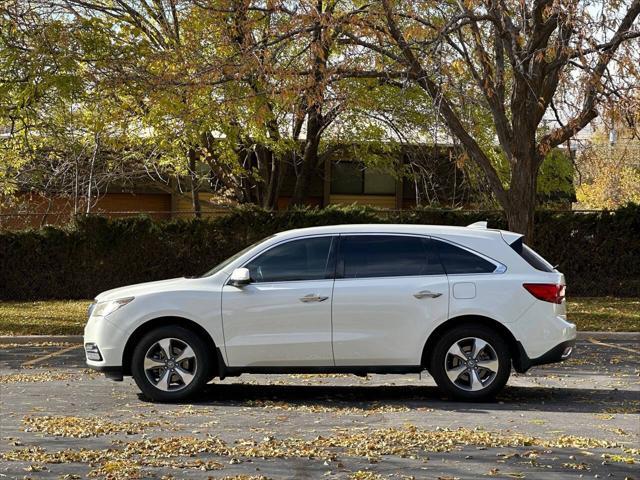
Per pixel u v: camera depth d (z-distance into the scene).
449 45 18.16
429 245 9.77
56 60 18.52
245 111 21.09
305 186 25.34
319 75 16.97
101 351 9.73
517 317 9.54
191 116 18.27
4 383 11.10
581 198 36.56
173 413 9.01
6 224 28.89
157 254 22.59
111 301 9.80
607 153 30.56
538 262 9.90
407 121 23.95
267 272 9.76
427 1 15.84
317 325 9.57
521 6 16.36
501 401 9.74
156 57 18.31
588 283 22.69
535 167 18.08
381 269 9.70
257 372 9.71
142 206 33.97
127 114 21.33
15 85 19.66
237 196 26.00
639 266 22.58
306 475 6.46
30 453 7.14
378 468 6.66
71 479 6.38
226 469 6.64
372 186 34.56
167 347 9.66
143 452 7.16
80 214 22.61
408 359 9.59
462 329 9.55
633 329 16.84
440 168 27.44
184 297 9.63
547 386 10.79
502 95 17.69
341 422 8.52
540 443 7.51
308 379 11.40
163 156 24.59
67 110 22.58
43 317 18.56
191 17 19.52
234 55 16.83
